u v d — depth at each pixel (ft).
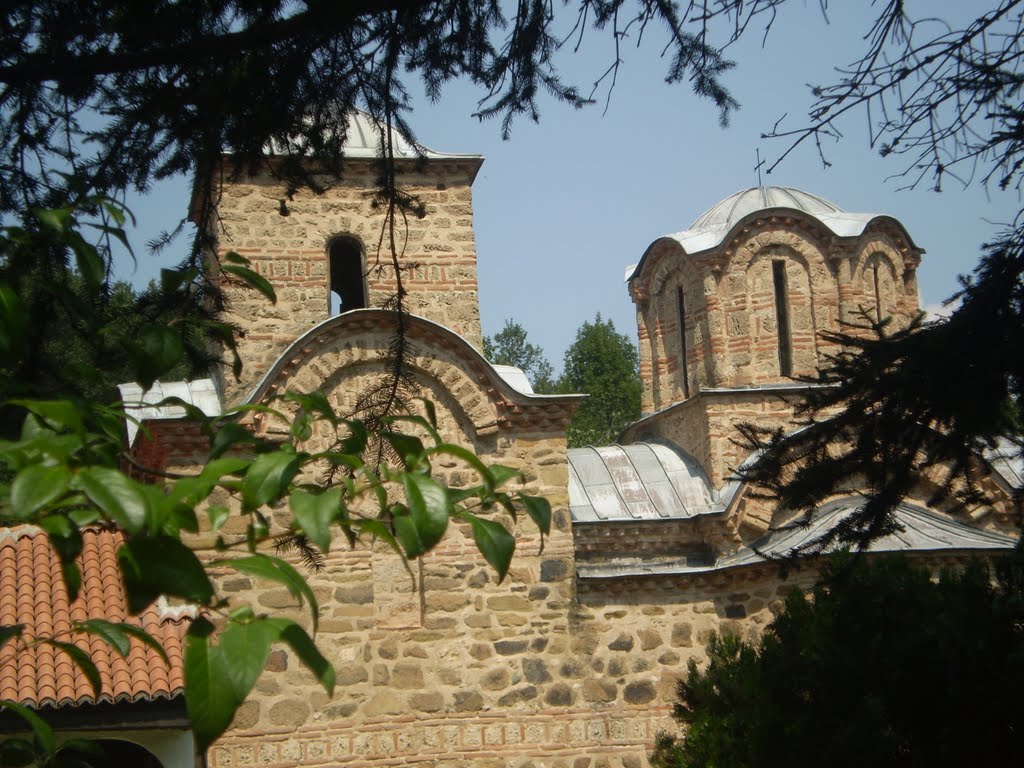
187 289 25.57
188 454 61.62
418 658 62.23
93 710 48.39
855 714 42.04
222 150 27.27
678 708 60.70
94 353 24.45
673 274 85.30
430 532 12.65
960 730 38.09
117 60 23.88
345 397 64.28
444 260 70.54
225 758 59.11
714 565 70.85
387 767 60.59
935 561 65.16
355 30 26.94
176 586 11.46
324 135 28.58
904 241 83.25
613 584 64.90
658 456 77.92
